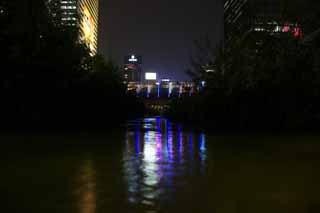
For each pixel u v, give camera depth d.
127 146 26.41
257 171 15.30
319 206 9.61
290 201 10.14
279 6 63.56
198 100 62.41
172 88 171.00
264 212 9.05
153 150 23.86
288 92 47.03
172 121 98.38
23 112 47.28
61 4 52.34
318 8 48.34
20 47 40.28
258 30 50.72
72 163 17.47
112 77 67.88
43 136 34.88
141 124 73.88
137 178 13.67
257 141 31.05
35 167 16.17
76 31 48.62
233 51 52.47
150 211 9.13
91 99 54.25
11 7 38.44
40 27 42.28
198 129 52.28
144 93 178.00
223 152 22.72
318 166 16.72
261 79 47.81
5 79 42.59
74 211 9.11
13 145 26.06
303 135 38.62
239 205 9.71
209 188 11.90
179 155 21.19
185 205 9.70
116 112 67.62
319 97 47.66
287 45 48.00
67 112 51.34
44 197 10.56
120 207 9.48
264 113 48.69
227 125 51.75
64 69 46.06
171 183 12.72
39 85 45.38
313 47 48.50
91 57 57.09
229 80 50.91
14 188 11.82
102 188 11.84
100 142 29.36
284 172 15.04
